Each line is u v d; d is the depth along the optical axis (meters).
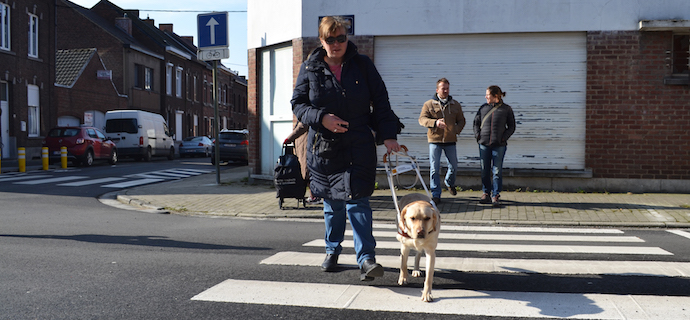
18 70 25.77
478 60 10.77
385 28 10.98
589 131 10.43
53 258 5.25
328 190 4.26
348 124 3.99
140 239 6.38
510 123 8.86
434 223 3.79
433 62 10.92
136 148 26.50
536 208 8.73
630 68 10.30
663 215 8.01
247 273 4.64
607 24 10.32
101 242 6.15
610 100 10.37
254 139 13.09
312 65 4.15
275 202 9.82
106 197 11.27
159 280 4.40
